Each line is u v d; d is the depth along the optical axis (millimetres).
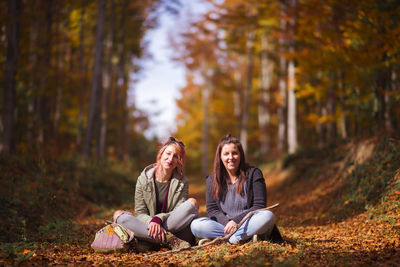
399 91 8289
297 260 3314
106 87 20281
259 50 21422
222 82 29578
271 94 24750
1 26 10078
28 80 13039
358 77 9109
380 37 7871
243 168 4266
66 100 19609
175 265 3412
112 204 9852
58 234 5355
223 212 4316
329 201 8133
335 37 8766
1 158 8477
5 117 9422
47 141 13625
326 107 16797
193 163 40094
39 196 7391
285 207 9180
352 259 3393
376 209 5984
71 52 20719
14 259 3488
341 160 10195
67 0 16062
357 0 7887
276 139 28875
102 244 4055
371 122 9758
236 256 3504
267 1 14086
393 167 6805
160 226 4059
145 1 19359
